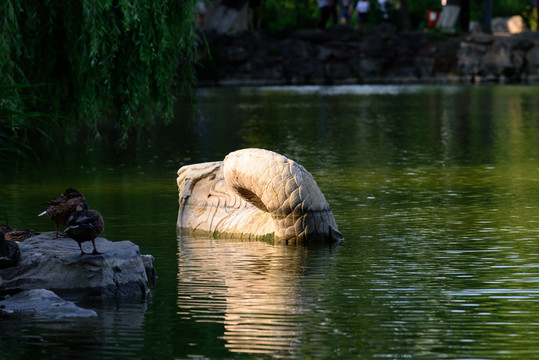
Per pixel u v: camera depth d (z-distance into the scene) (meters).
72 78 16.88
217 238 15.65
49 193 20.31
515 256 13.66
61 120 17.75
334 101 54.66
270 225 15.47
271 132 36.19
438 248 14.34
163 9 16.91
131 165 25.73
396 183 21.86
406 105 50.94
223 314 10.54
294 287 11.84
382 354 9.02
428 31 81.00
